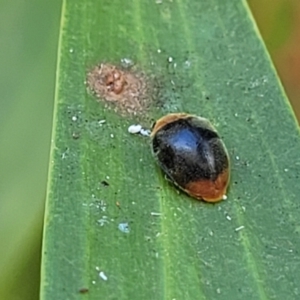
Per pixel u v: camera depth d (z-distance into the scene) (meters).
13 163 0.08
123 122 0.08
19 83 0.08
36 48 0.08
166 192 0.08
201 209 0.08
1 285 0.08
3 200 0.08
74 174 0.08
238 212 0.08
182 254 0.08
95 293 0.07
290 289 0.07
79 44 0.08
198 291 0.07
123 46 0.08
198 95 0.08
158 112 0.08
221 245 0.08
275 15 0.09
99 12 0.08
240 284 0.07
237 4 0.08
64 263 0.07
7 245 0.08
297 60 0.09
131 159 0.08
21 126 0.08
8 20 0.08
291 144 0.08
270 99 0.08
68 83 0.08
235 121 0.08
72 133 0.08
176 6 0.08
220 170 0.08
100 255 0.07
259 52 0.08
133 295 0.07
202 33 0.08
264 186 0.08
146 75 0.08
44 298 0.07
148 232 0.08
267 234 0.08
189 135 0.08
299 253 0.08
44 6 0.08
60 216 0.07
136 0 0.08
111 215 0.08
